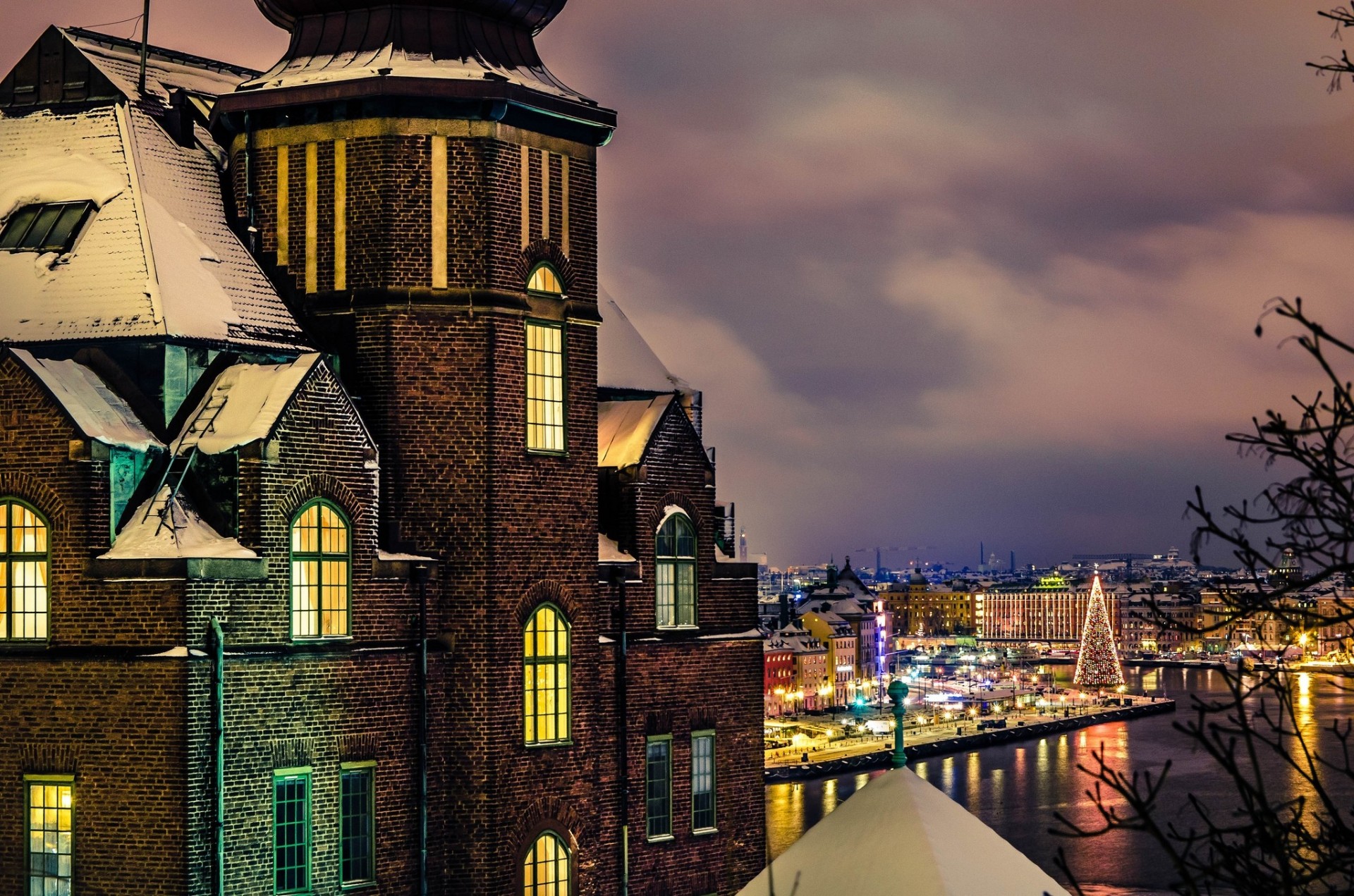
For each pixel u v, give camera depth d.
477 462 38.56
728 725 45.91
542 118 40.06
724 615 46.38
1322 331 12.43
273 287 39.09
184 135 40.03
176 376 35.59
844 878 23.75
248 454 34.28
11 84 40.28
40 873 33.47
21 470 33.97
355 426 36.34
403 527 38.25
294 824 34.69
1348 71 13.85
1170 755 194.88
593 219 41.47
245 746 33.72
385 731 36.62
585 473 40.81
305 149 39.31
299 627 35.22
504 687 38.44
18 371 34.00
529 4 41.34
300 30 41.25
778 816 143.62
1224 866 12.93
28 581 34.06
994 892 23.14
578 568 40.38
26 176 38.53
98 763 33.12
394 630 37.09
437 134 38.75
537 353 40.06
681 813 44.38
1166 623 14.26
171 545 33.44
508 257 39.28
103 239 36.94
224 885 33.00
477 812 37.88
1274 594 13.52
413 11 40.28
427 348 38.59
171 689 32.59
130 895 32.72
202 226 38.47
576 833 39.75
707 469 46.19
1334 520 12.77
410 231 38.59
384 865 36.41
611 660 42.66
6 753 33.88
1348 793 132.00
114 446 33.81
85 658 33.28
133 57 41.94
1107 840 118.69
